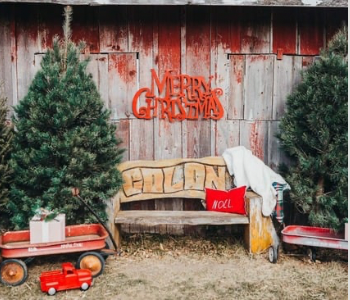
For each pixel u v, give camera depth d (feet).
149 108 16.22
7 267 12.25
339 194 14.10
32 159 13.56
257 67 16.25
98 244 12.84
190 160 15.66
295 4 14.58
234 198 14.71
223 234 16.37
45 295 11.73
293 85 16.31
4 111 14.35
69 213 13.79
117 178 14.49
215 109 16.31
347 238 13.32
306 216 16.42
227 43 16.16
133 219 14.24
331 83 13.91
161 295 11.75
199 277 12.86
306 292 11.96
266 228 14.53
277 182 14.90
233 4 14.49
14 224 13.94
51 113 13.60
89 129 13.97
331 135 14.21
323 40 16.22
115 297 11.64
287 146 15.11
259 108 16.37
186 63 16.16
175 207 16.58
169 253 14.73
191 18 16.06
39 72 13.91
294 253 14.61
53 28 15.79
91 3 14.28
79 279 11.94
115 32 15.98
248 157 15.40
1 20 15.66
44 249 12.35
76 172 13.80
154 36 16.06
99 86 16.06
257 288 12.17
